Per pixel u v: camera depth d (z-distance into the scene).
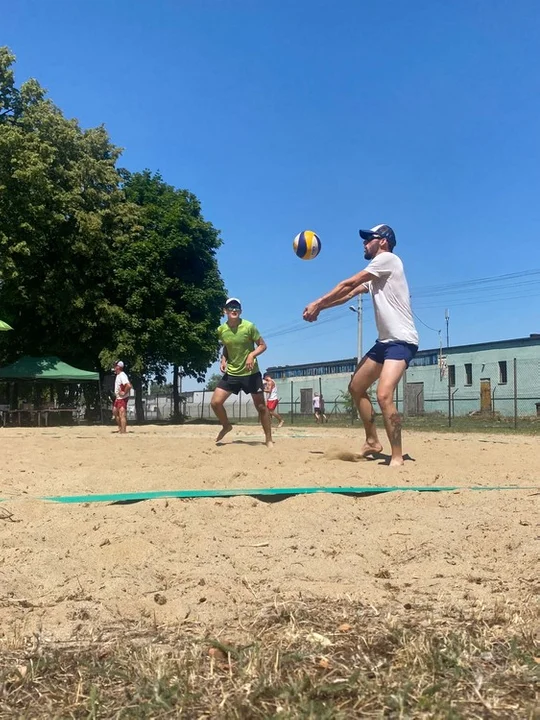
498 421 29.47
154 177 34.56
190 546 3.83
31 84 28.14
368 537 4.07
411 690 2.12
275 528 4.29
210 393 49.41
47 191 26.12
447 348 44.56
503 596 3.05
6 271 25.47
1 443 10.53
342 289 7.49
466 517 4.54
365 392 7.77
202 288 33.16
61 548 3.78
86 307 29.44
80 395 31.31
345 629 2.65
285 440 11.56
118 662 2.34
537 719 1.98
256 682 2.19
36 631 2.67
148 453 8.49
